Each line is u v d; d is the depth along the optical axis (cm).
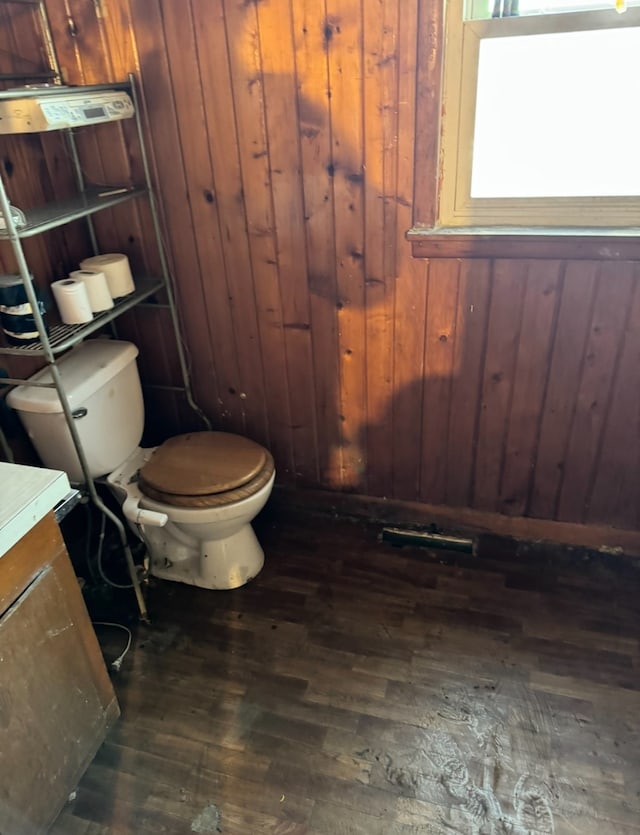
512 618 190
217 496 182
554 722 160
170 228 197
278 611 196
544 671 173
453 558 213
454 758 153
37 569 124
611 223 168
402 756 154
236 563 203
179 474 189
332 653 181
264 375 215
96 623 194
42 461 185
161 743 160
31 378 179
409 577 206
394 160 170
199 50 169
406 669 176
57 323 174
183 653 184
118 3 168
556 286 175
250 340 209
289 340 205
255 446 202
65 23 173
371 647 183
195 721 165
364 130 168
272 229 188
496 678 172
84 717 145
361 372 204
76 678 141
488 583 202
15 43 173
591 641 181
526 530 217
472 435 205
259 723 164
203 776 152
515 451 204
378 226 179
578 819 140
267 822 143
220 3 162
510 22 152
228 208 188
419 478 219
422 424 208
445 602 196
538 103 160
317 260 189
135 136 185
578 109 158
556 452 201
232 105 174
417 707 165
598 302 175
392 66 159
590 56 152
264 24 162
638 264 167
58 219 154
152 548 205
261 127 175
